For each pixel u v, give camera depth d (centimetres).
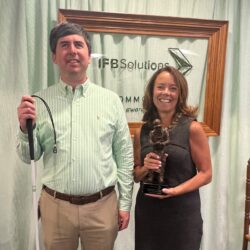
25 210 181
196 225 146
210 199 210
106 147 141
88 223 140
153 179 143
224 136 201
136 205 154
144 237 150
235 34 198
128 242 202
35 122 128
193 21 186
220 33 190
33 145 125
